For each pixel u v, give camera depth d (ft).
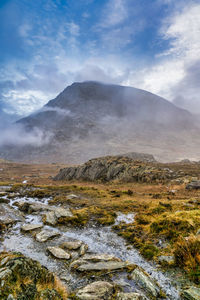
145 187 108.68
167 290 18.90
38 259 26.50
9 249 29.76
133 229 38.60
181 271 21.85
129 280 20.36
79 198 76.54
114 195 82.07
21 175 290.97
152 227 36.24
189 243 24.23
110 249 30.45
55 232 37.63
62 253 27.89
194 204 53.31
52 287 18.03
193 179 107.04
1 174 299.38
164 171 137.69
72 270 23.29
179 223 34.14
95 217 49.06
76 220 45.47
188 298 17.26
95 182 154.61
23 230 38.91
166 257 25.52
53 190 96.48
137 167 149.48
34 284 16.96
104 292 17.48
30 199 75.36
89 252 29.22
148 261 25.71
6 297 14.35
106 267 23.04
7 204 63.72
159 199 71.10
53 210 55.11
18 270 17.75
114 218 48.34
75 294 17.70
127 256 27.68
